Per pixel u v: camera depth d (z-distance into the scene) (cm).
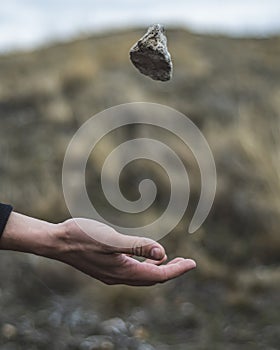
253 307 477
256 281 514
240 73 1207
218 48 1418
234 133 702
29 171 718
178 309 477
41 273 512
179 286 510
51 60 1292
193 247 544
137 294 491
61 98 980
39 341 426
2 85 1059
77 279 512
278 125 737
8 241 173
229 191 604
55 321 455
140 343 432
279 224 582
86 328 448
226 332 447
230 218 588
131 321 461
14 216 175
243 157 649
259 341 434
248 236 575
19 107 966
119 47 1223
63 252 176
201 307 482
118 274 179
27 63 1286
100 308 477
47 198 638
